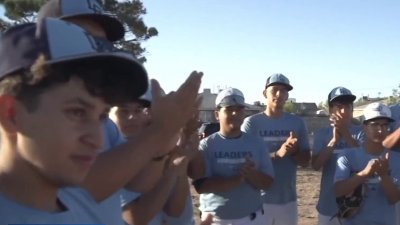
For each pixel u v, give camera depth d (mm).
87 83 1244
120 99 1355
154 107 1813
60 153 1247
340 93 6020
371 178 4926
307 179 15977
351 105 6098
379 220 4891
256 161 5340
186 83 1814
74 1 2162
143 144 1829
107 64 1282
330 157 6035
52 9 2160
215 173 5297
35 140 1234
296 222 6418
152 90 1841
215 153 5320
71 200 1603
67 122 1239
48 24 1236
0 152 1303
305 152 6457
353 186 4906
